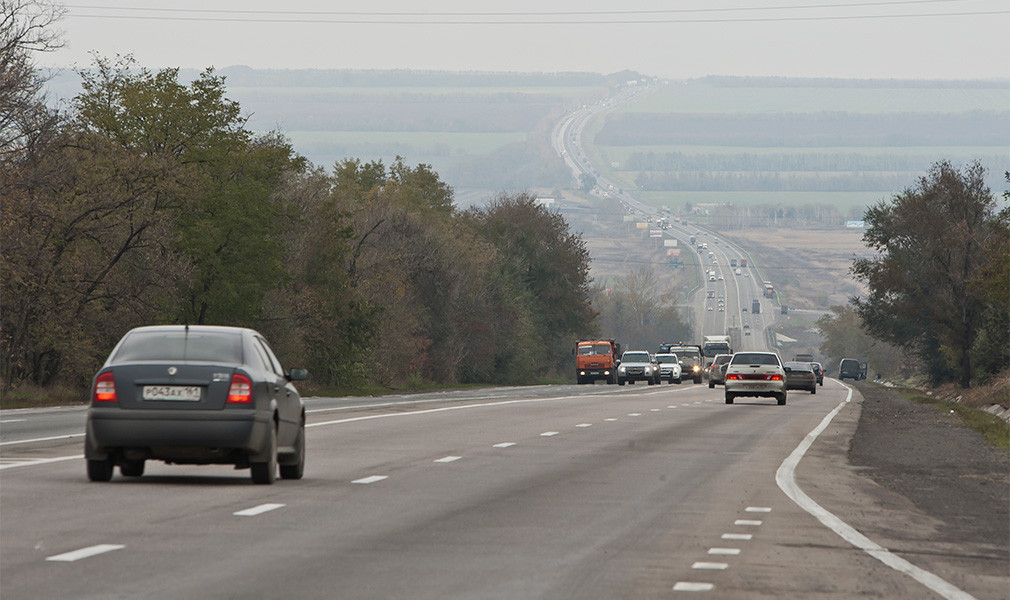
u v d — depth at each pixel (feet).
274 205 621.72
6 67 485.15
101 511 128.47
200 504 136.15
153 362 153.17
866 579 97.35
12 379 480.23
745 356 470.80
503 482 168.66
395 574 95.81
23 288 473.26
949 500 159.22
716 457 217.15
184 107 599.57
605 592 89.76
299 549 107.04
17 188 478.18
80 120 574.15
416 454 212.64
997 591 94.27
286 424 165.07
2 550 102.94
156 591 86.38
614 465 198.08
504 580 94.12
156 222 530.68
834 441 267.18
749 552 109.91
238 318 604.49
